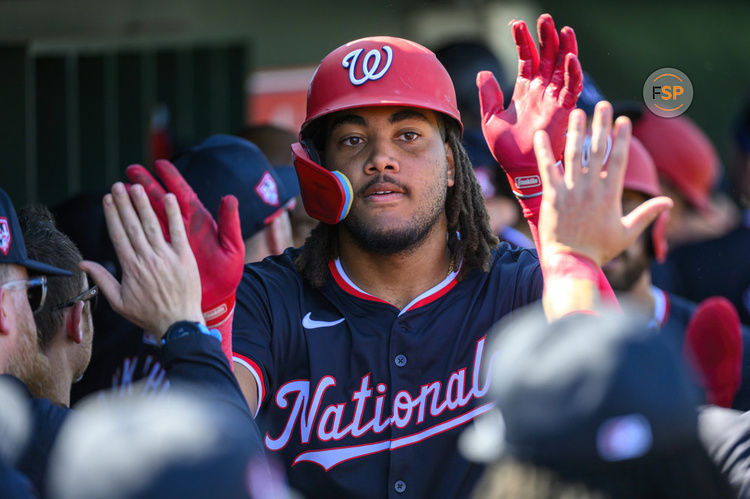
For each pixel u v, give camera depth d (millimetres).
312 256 8664
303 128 8547
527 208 7977
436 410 8250
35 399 6879
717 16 24500
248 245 11406
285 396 8414
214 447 4703
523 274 8664
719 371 10297
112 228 6848
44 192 21297
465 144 13977
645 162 11680
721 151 23453
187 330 6781
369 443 8227
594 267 6559
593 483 4738
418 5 23156
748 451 5992
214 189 11195
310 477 8250
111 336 10719
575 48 7914
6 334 7094
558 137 7801
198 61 22344
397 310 8469
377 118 8266
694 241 15195
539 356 4895
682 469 4801
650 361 4754
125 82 21750
